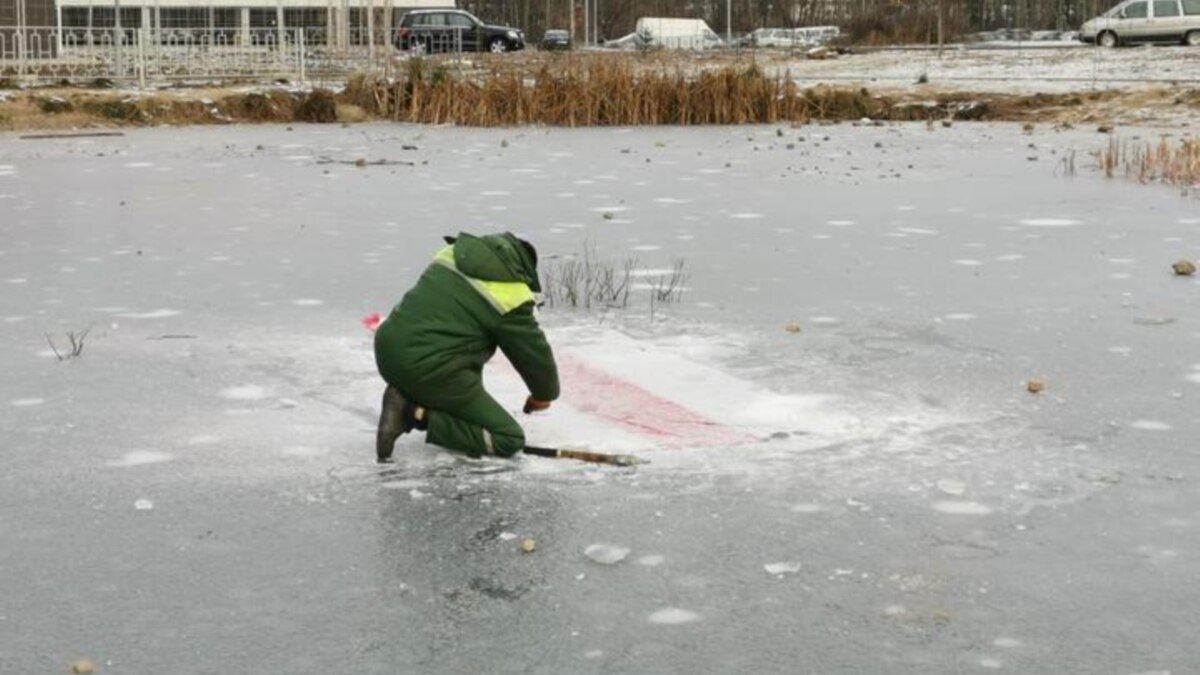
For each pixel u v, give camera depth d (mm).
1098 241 12500
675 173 18906
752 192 16578
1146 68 36500
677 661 4387
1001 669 4320
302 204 15531
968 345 8477
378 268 11203
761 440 6594
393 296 10055
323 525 5547
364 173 19062
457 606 4797
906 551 5250
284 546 5340
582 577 5027
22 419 7016
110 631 4629
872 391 7434
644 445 6512
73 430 6828
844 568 5098
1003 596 4852
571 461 6281
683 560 5176
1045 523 5531
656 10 83000
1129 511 5660
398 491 5922
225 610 4781
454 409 6273
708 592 4902
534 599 4848
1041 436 6648
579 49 55594
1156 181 17406
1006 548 5277
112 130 27609
